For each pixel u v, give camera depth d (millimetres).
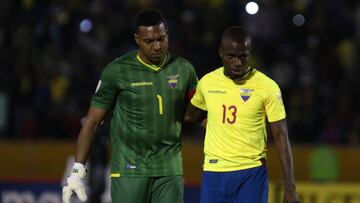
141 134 24125
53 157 43844
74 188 23906
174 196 24391
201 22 51406
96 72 49031
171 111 24266
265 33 51875
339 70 51812
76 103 48219
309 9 53719
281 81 50000
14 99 48562
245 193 22812
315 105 48781
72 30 51250
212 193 23141
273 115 22688
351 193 38125
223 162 22953
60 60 50375
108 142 38281
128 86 24078
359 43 53000
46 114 48031
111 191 24719
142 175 24172
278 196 37344
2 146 44375
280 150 22672
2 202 42375
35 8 52781
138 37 23766
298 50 52344
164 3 52594
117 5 52531
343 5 54594
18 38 51750
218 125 23078
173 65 24422
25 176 43250
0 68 50469
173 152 24453
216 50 50000
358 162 42906
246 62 22406
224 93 23031
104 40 50750
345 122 47875
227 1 52719
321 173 42938
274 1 53625
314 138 47656
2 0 52844
